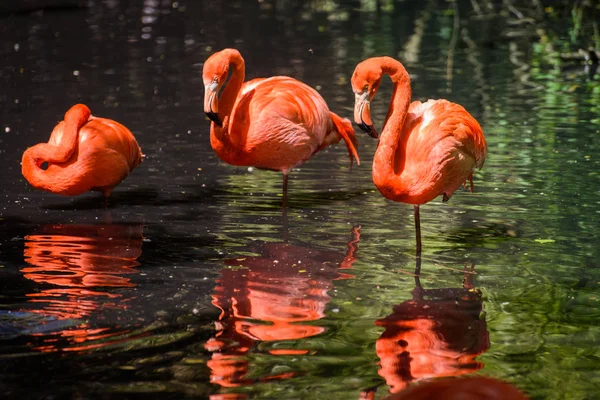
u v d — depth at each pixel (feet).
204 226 32.42
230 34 84.33
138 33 84.89
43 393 18.61
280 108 32.68
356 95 26.99
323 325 22.52
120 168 34.04
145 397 18.42
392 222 32.68
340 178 39.65
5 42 79.15
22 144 44.73
